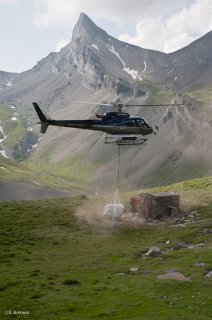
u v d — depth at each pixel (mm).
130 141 59406
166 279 40344
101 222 76250
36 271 46438
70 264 50250
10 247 59469
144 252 55031
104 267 48188
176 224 70500
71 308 33562
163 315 30141
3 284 41250
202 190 96250
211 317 30062
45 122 61062
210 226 64500
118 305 33281
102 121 59188
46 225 74312
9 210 87500
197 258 47625
